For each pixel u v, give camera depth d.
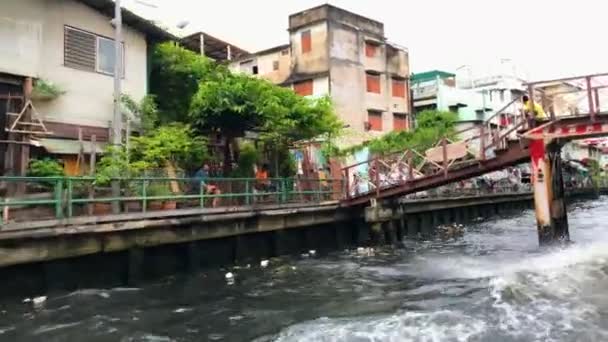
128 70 18.80
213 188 16.16
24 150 15.30
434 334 7.96
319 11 35.28
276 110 18.31
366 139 35.31
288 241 18.02
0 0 15.30
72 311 10.03
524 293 10.27
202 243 14.78
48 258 10.84
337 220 20.02
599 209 39.56
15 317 9.56
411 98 43.28
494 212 36.81
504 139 16.41
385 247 19.48
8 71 15.16
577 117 14.51
